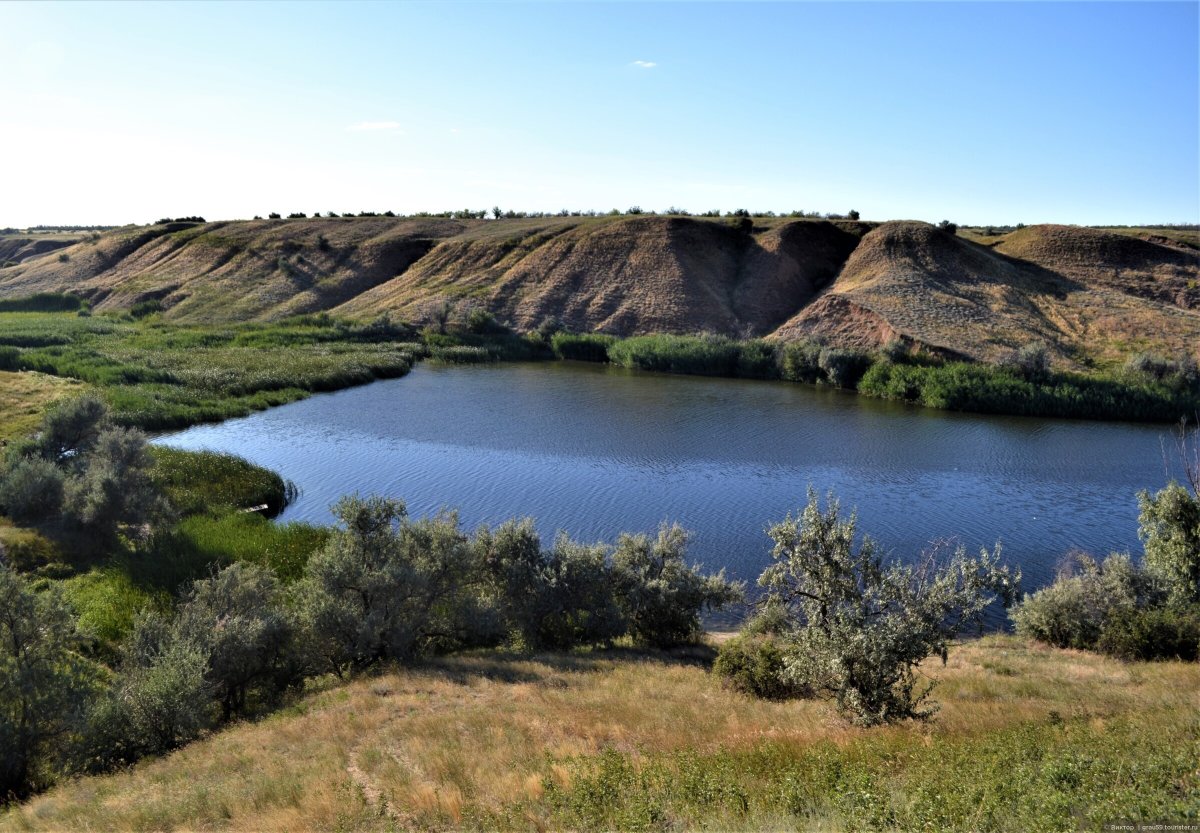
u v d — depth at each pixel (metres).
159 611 25.39
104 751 17.69
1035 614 26.53
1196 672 20.69
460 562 25.44
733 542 35.03
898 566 16.06
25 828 13.08
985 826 8.89
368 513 25.39
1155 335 80.75
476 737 15.48
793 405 68.12
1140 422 62.56
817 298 101.56
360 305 116.88
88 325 97.31
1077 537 35.91
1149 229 127.62
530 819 10.72
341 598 23.42
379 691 19.52
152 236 159.00
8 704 17.91
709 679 21.33
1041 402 65.12
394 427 57.38
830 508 16.09
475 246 128.88
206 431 55.62
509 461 48.16
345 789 12.78
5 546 29.58
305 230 149.12
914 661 15.59
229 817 12.50
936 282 98.94
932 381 69.81
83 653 22.92
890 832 8.95
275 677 22.20
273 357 81.88
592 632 26.23
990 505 40.50
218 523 34.44
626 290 109.00
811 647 16.08
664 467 47.09
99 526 31.58
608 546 29.25
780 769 11.91
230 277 128.62
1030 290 97.88
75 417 41.88
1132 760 10.82
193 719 18.30
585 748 14.40
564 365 91.94
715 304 104.06
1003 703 17.77
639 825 9.77
